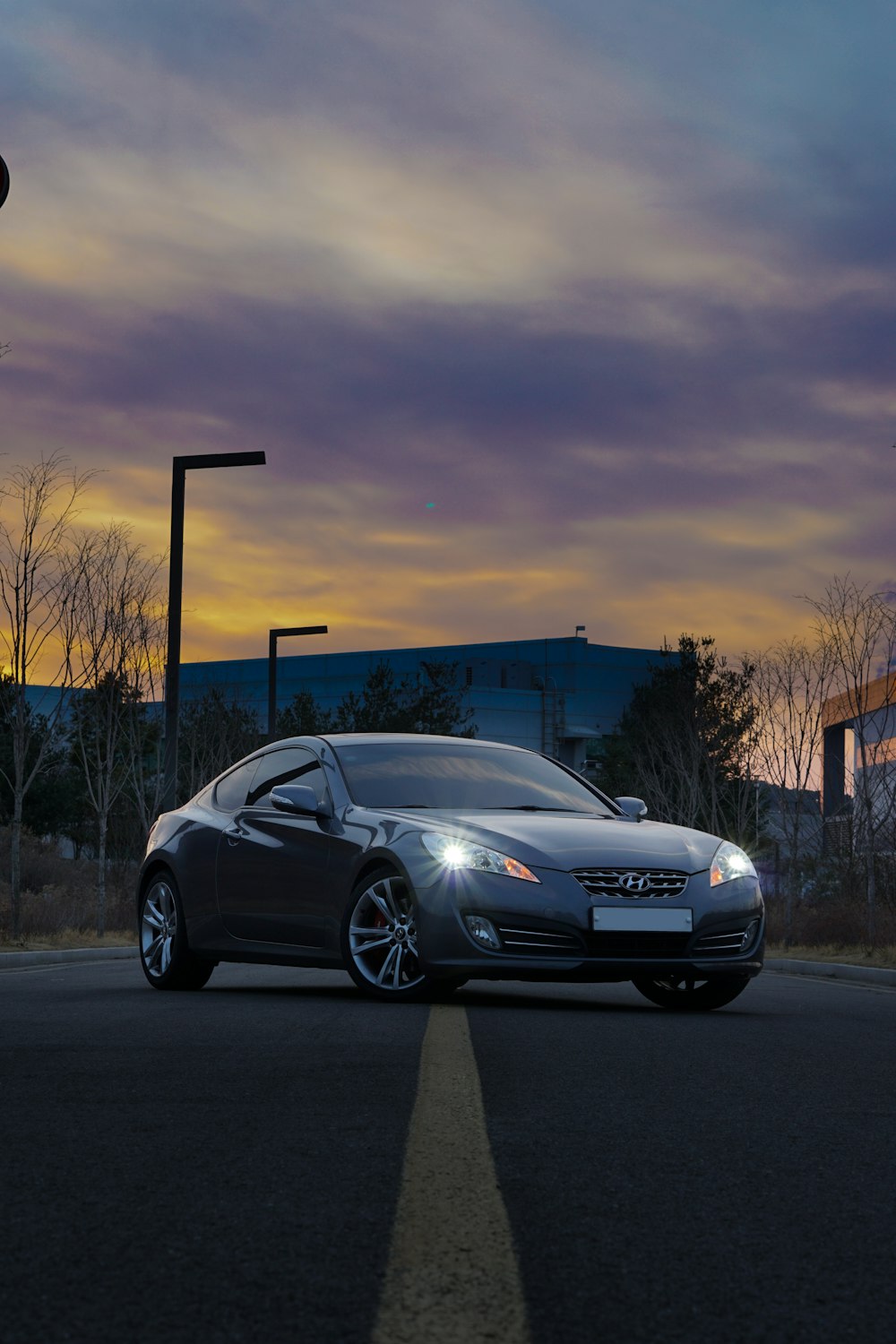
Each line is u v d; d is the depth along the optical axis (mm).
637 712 46781
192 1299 2125
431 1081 4285
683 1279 2289
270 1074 4402
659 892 7234
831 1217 2742
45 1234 2506
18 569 16891
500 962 7039
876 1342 2008
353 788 8195
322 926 7883
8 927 18047
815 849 22969
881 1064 5012
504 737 74062
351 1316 2045
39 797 34719
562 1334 1994
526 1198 2822
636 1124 3688
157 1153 3205
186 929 8867
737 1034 5824
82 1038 5293
